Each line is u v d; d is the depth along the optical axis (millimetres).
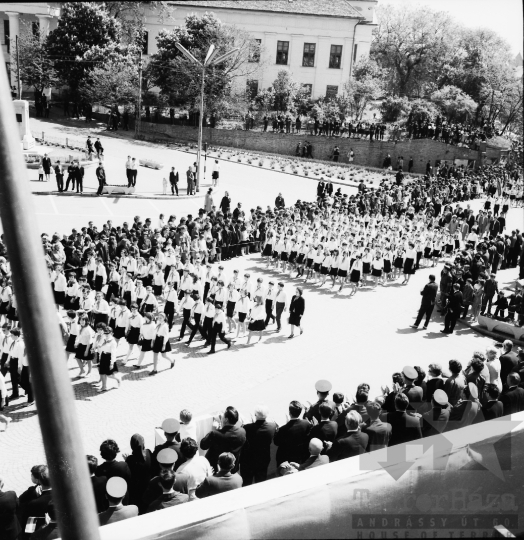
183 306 17578
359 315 20719
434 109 55750
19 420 12992
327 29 66438
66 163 42281
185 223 26609
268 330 19156
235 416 8430
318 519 3953
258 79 65938
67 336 16062
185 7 63938
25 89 65750
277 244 25266
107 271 20922
